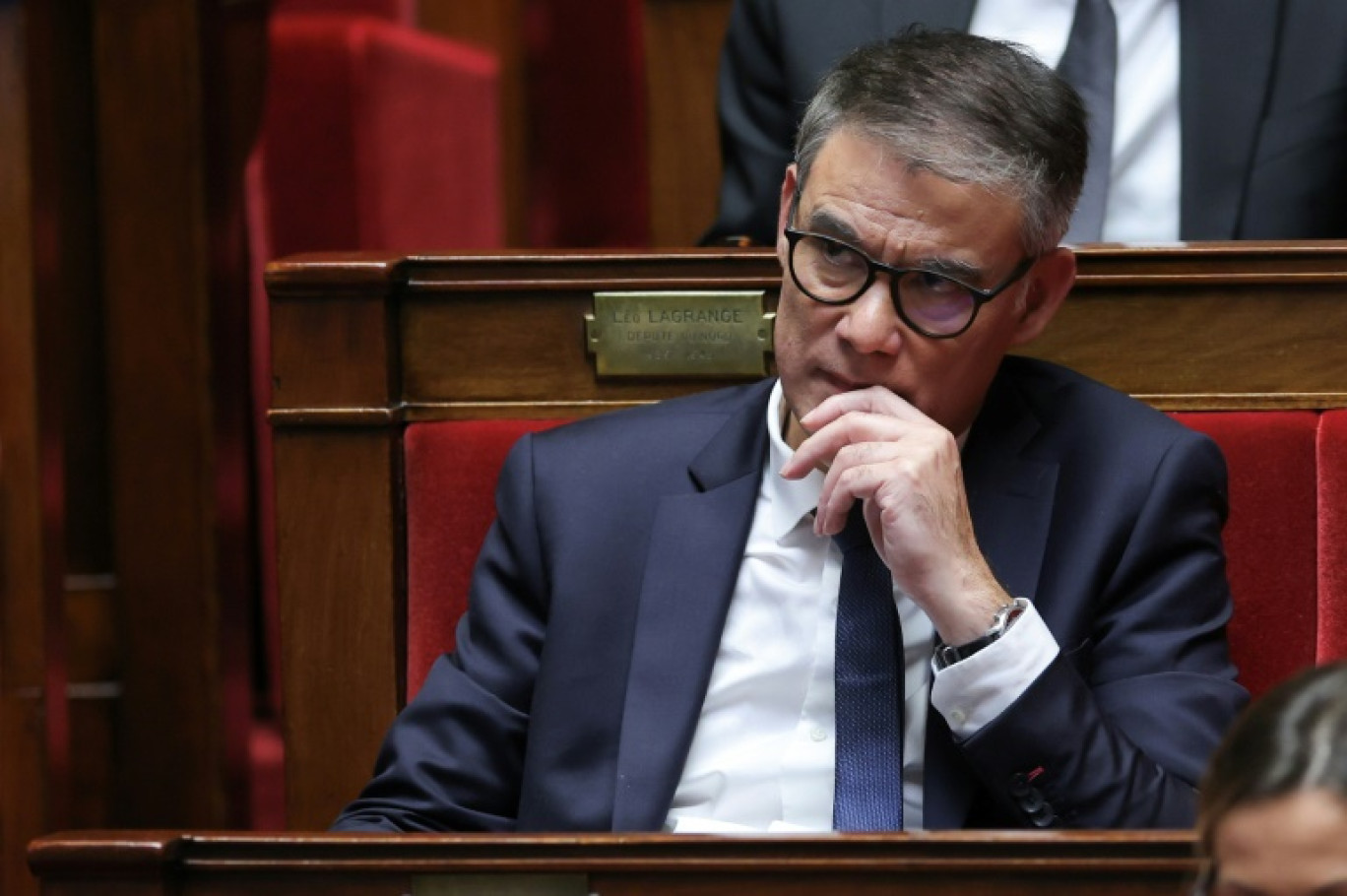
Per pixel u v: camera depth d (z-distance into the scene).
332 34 13.80
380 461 7.16
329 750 7.21
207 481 11.34
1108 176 8.06
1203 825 2.91
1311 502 6.81
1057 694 5.47
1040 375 6.42
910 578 5.59
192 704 11.33
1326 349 6.88
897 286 5.69
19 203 10.59
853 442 5.71
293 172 13.80
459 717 6.22
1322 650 6.75
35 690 10.63
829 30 8.70
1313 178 8.06
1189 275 6.90
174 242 11.30
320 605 7.19
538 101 18.88
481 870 4.38
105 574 11.61
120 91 11.29
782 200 6.18
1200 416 6.91
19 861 10.62
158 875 4.46
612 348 7.18
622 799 5.91
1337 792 2.74
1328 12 8.12
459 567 7.16
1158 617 5.94
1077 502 6.07
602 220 18.89
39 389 10.65
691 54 12.23
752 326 7.10
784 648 6.10
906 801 5.91
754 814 5.99
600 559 6.23
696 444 6.43
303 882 4.46
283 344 7.16
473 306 7.22
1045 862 4.21
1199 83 8.19
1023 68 5.76
